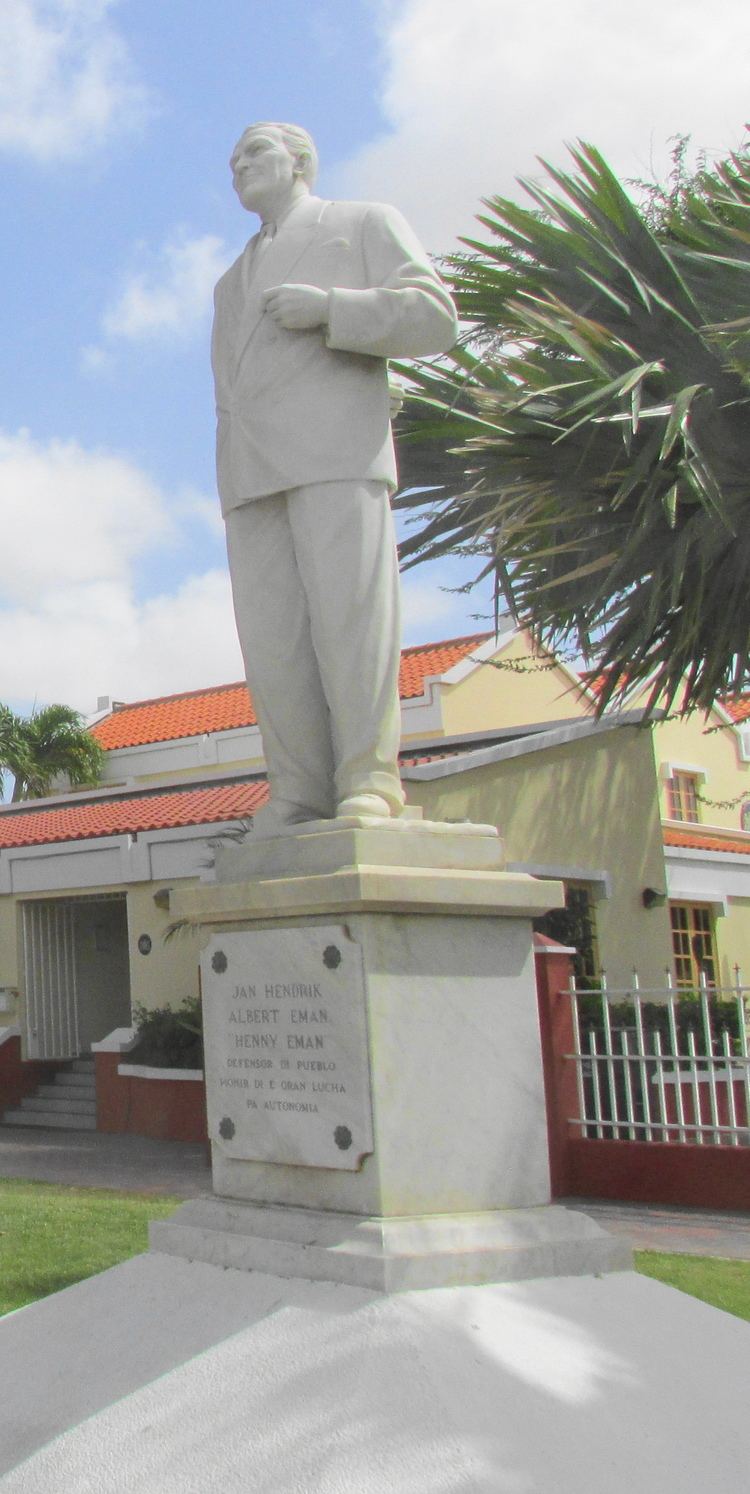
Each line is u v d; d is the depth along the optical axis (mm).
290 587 4191
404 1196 3672
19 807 21812
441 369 9477
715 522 8414
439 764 13914
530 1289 3596
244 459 4180
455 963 3891
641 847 16703
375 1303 3365
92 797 21016
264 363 4133
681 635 9125
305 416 4047
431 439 9352
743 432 8477
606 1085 11664
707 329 8305
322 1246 3607
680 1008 13062
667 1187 10023
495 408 8758
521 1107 3953
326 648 4027
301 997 3861
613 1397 3203
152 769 25906
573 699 22641
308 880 3773
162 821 17203
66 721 26859
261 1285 3629
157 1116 15539
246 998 4027
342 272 4176
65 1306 3912
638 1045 10281
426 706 20484
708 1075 11000
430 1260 3508
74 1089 17797
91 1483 3076
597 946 15734
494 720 21266
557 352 9320
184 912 4141
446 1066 3814
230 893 3982
